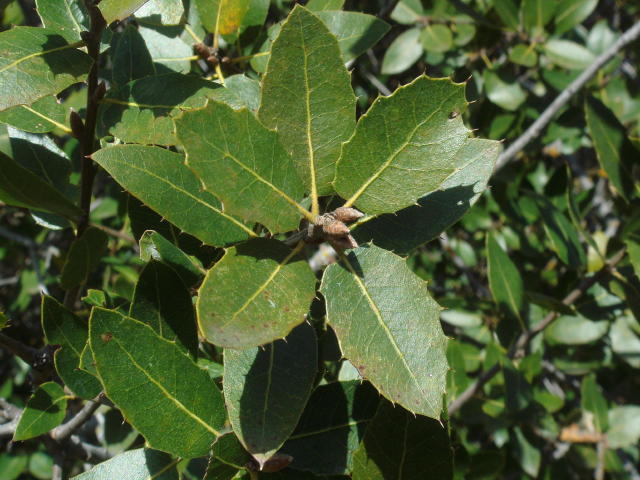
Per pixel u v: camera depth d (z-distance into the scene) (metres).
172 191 0.19
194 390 0.20
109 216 0.51
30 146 0.27
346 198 0.19
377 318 0.18
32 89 0.20
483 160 0.21
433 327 0.18
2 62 0.20
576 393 0.59
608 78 0.57
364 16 0.26
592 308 0.41
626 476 0.48
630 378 0.62
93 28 0.22
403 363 0.17
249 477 0.20
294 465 0.21
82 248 0.26
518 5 0.48
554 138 0.52
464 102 0.18
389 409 0.21
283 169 0.18
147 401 0.19
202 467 0.25
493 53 0.56
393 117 0.18
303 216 0.19
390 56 0.53
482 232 0.62
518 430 0.45
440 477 0.21
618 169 0.35
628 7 0.66
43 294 0.24
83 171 0.25
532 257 0.55
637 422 0.48
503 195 0.50
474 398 0.44
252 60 0.28
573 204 0.37
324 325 0.23
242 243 0.18
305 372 0.19
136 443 0.35
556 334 0.44
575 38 0.58
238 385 0.19
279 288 0.17
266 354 0.19
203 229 0.20
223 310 0.17
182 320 0.21
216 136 0.17
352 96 0.19
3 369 0.67
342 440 0.22
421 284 0.18
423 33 0.51
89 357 0.23
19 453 0.56
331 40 0.19
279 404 0.19
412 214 0.21
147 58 0.27
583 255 0.39
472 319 0.51
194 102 0.23
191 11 0.28
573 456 0.50
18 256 0.61
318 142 0.19
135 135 0.23
